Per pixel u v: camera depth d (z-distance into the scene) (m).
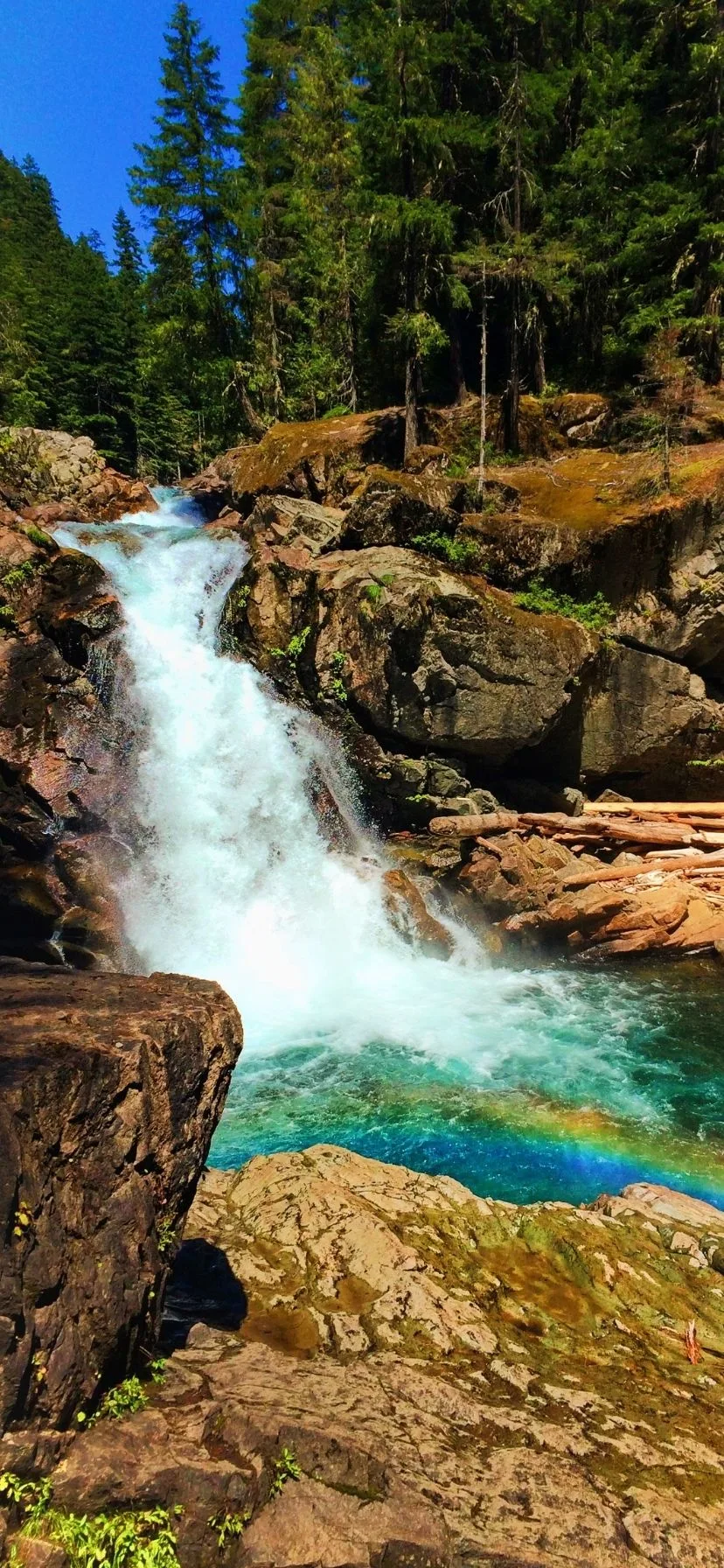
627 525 17.03
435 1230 6.24
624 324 25.14
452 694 16.11
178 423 47.03
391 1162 8.44
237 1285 5.30
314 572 16.55
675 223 23.23
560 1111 9.54
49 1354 3.06
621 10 29.14
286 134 33.16
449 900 15.89
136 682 14.97
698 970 14.25
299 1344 4.72
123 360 43.53
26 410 39.91
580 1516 3.47
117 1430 3.28
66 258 59.38
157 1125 3.79
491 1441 3.99
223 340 31.41
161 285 31.36
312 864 15.17
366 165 26.30
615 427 23.61
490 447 23.58
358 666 16.14
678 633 17.33
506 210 25.50
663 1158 8.54
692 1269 6.07
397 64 21.73
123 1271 3.46
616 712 17.59
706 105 23.67
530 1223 6.41
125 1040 3.72
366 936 14.34
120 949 13.30
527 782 17.75
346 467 20.59
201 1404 3.62
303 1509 3.20
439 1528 3.23
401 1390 4.23
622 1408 4.50
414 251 23.22
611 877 15.33
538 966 14.84
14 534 15.61
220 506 25.73
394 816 17.11
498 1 25.56
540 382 26.61
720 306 23.98
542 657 16.05
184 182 29.11
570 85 27.53
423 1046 11.34
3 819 14.12
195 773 15.04
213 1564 3.00
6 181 75.19
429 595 15.83
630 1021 12.23
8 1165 3.04
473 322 27.91
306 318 32.59
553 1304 5.55
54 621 14.62
